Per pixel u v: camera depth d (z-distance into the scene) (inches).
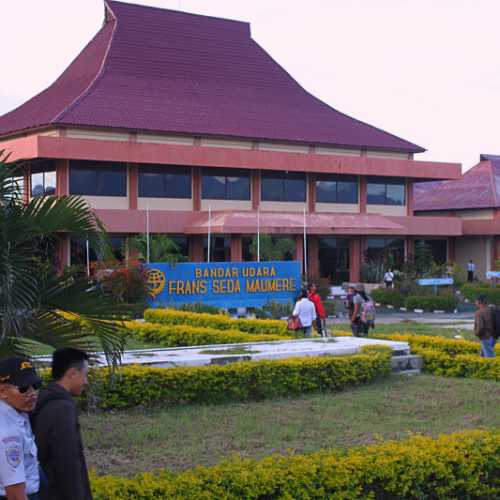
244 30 1974.7
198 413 445.1
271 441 384.2
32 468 200.1
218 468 275.0
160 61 1793.8
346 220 1742.1
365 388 528.1
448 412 458.0
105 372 433.7
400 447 306.7
